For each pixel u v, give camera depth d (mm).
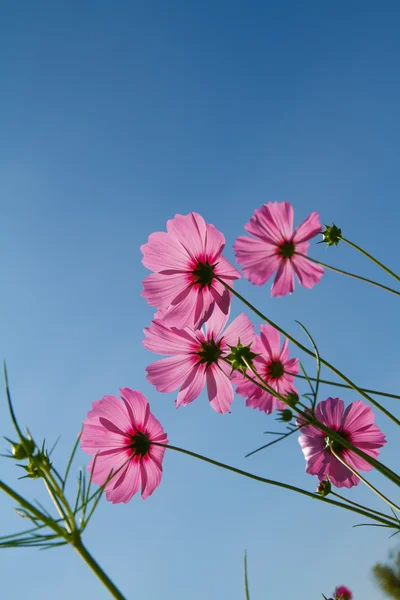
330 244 752
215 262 723
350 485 710
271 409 740
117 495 690
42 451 533
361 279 670
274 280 711
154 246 722
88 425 693
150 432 703
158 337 730
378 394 636
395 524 593
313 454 710
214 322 735
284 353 747
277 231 708
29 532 499
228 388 734
